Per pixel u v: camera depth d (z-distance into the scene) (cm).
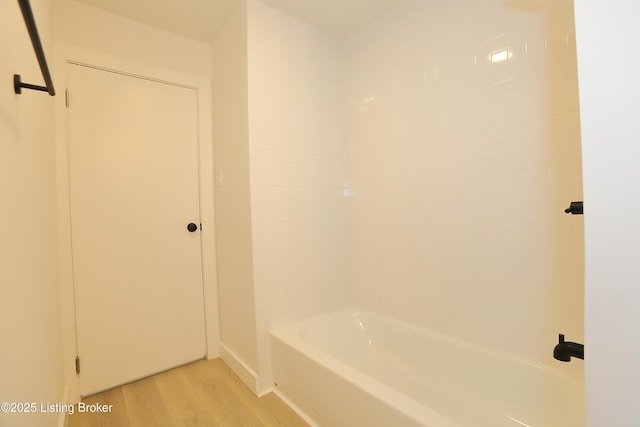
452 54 159
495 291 145
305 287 200
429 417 100
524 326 136
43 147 122
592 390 52
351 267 225
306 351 154
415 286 182
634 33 47
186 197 212
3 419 60
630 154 47
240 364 190
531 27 130
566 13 121
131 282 190
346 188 225
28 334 84
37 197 106
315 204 206
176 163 208
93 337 177
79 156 174
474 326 154
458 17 156
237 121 187
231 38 192
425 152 174
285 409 160
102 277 180
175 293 206
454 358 158
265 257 181
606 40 50
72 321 169
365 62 209
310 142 204
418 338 176
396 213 192
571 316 122
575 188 120
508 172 139
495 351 145
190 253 212
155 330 198
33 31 57
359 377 127
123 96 189
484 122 147
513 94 136
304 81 201
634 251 47
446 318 166
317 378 144
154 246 199
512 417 133
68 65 172
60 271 165
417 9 175
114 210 185
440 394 156
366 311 212
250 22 175
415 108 178
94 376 176
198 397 172
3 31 67
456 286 161
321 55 211
